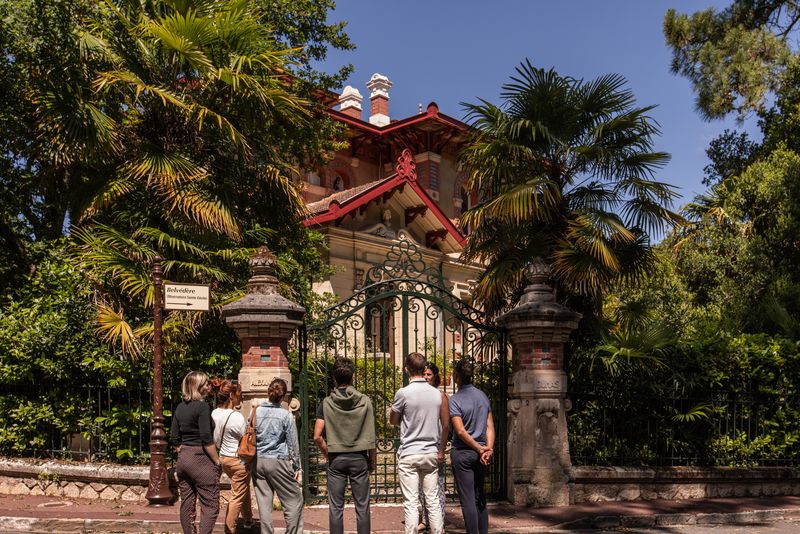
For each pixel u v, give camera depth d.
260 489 6.59
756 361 10.88
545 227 10.62
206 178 10.81
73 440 10.31
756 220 17.61
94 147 10.16
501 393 9.78
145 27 10.55
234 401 7.62
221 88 11.02
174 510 8.36
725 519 8.90
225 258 10.65
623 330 11.04
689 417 9.94
